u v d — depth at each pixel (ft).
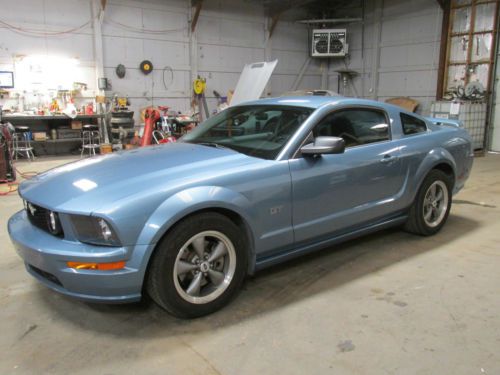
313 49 40.81
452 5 31.99
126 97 32.94
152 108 31.65
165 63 34.45
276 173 8.34
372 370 6.29
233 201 7.71
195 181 7.52
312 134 9.08
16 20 28.17
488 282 9.23
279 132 9.20
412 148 11.03
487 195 17.35
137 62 33.09
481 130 30.12
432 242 11.73
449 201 12.47
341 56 40.81
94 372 6.32
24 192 8.05
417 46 36.22
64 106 30.35
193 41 35.45
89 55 31.01
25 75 28.96
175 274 7.29
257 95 28.86
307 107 9.65
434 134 12.00
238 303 8.34
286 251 9.03
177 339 7.14
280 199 8.38
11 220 8.61
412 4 36.09
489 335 7.18
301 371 6.29
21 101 29.01
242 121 10.27
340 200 9.48
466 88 30.55
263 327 7.48
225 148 9.34
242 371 6.31
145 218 6.89
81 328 7.54
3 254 11.10
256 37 39.24
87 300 7.04
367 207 10.11
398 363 6.44
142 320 7.76
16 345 7.04
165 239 7.14
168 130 31.09
